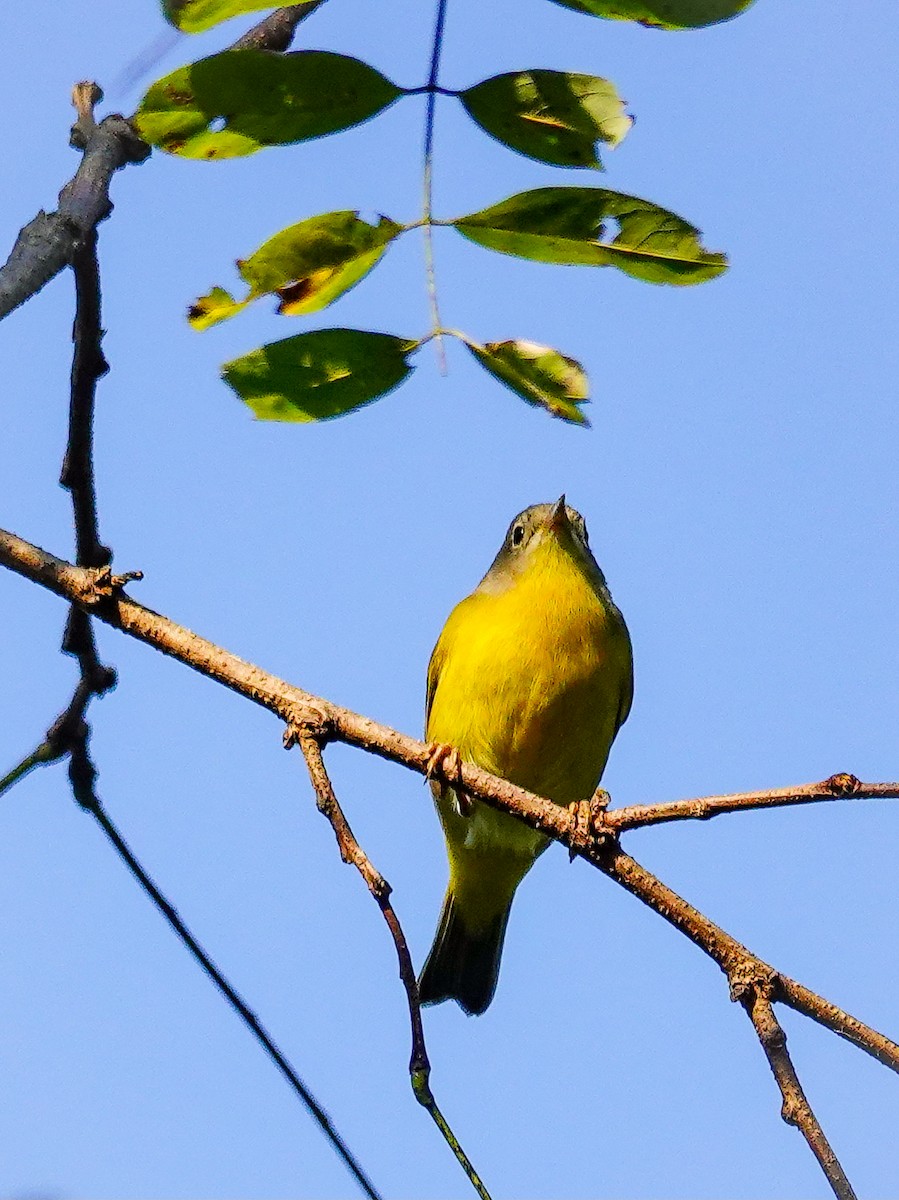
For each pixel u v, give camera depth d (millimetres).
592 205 7793
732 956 7191
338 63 7539
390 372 8289
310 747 8141
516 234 7902
